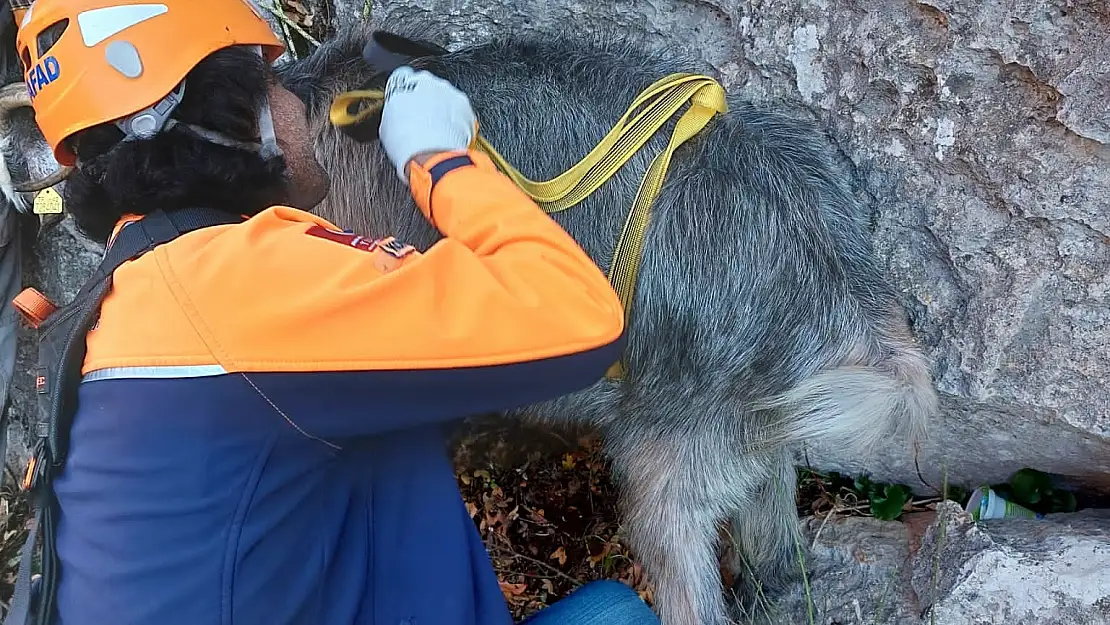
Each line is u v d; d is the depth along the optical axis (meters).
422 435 2.13
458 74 2.73
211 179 1.99
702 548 2.86
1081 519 2.91
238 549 1.91
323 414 1.91
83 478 1.92
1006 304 2.71
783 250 2.65
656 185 2.61
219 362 1.87
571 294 1.96
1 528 3.40
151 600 1.91
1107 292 2.60
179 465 1.89
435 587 2.12
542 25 3.20
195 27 2.00
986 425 2.91
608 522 3.42
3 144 2.71
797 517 3.12
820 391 2.66
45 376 1.96
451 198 2.06
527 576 3.39
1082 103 2.49
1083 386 2.67
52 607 1.97
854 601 3.01
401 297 1.89
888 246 2.84
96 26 1.99
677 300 2.66
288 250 1.91
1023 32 2.53
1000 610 2.77
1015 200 2.63
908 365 2.68
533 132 2.68
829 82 2.82
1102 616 2.68
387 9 3.35
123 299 1.91
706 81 2.66
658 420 2.79
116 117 1.97
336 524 2.02
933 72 2.66
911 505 3.21
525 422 3.32
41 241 3.32
